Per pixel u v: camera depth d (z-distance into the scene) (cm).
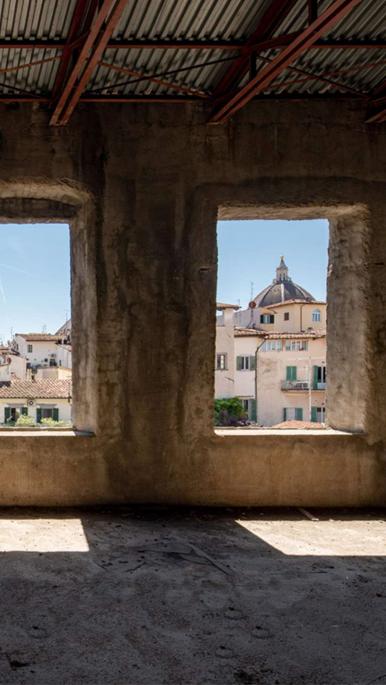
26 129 474
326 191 502
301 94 496
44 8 362
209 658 242
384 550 391
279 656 245
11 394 2250
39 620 272
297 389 2708
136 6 367
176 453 488
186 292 493
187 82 470
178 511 474
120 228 487
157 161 490
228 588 318
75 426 529
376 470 505
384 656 247
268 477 496
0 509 466
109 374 483
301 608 294
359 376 516
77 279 538
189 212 493
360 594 314
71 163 479
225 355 2625
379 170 509
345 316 538
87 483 480
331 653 249
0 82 451
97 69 438
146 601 297
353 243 525
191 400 490
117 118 486
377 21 392
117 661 237
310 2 351
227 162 495
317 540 411
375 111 505
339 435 503
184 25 390
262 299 5212
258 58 427
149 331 489
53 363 3466
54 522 436
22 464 475
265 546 394
